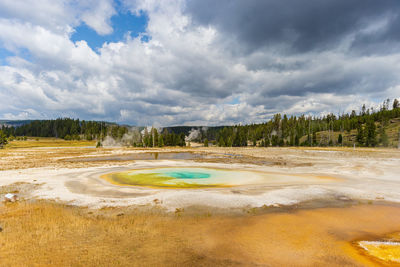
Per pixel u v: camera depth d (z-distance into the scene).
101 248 9.52
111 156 59.06
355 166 35.66
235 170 33.78
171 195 18.61
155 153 68.88
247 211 14.88
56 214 13.69
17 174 29.12
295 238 10.91
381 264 8.62
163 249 9.53
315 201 17.25
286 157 52.66
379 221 13.32
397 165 36.44
